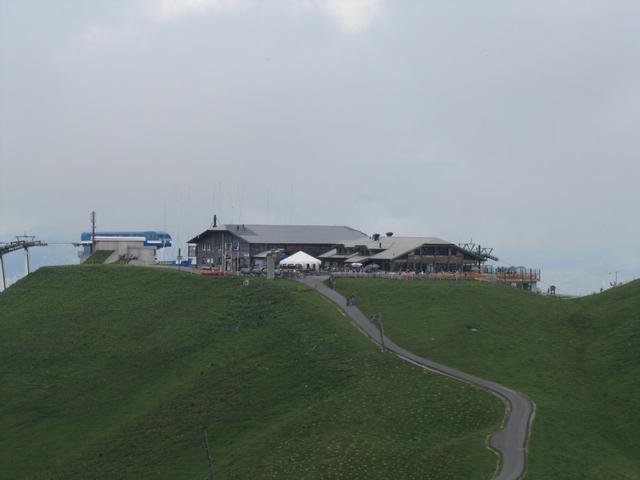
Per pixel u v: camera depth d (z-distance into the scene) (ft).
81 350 443.32
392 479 239.50
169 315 471.21
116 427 348.18
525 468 235.20
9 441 354.95
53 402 388.37
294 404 328.90
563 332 399.03
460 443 256.73
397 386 320.91
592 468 241.35
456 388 310.65
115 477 299.79
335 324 403.95
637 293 442.50
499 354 358.02
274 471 261.03
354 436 277.64
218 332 430.61
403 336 384.88
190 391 362.74
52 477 311.47
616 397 308.60
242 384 359.25
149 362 412.36
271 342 400.06
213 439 315.37
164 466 300.20
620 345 362.12
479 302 435.53
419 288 464.65
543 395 306.76
